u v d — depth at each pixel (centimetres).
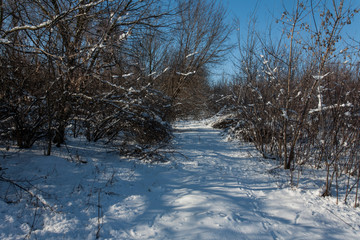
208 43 1508
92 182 440
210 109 2275
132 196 409
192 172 554
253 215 364
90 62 570
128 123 682
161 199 407
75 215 332
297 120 589
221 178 527
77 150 607
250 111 825
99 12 559
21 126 518
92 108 623
